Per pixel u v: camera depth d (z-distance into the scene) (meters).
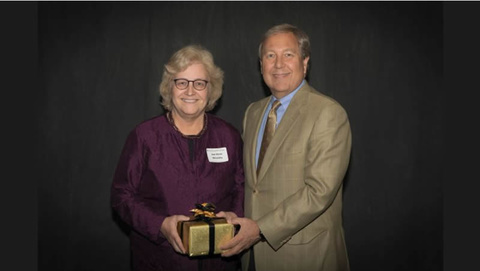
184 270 2.07
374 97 3.51
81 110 3.35
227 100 3.43
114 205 2.07
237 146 2.24
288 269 2.07
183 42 3.38
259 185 2.12
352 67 3.49
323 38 3.47
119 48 3.36
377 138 3.53
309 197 1.92
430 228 3.56
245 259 2.30
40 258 3.38
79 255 3.42
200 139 2.12
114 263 3.45
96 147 3.38
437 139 3.53
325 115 1.97
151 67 3.37
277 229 1.94
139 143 2.06
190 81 1.98
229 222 1.89
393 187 3.56
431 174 3.54
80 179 3.38
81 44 3.34
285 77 2.08
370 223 3.57
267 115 2.28
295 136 2.03
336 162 1.93
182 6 3.38
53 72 3.32
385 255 3.59
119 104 3.37
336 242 2.12
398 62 3.51
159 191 2.03
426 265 3.58
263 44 2.16
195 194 2.05
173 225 1.91
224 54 3.41
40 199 3.36
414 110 3.53
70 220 3.39
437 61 3.51
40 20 3.30
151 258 2.10
